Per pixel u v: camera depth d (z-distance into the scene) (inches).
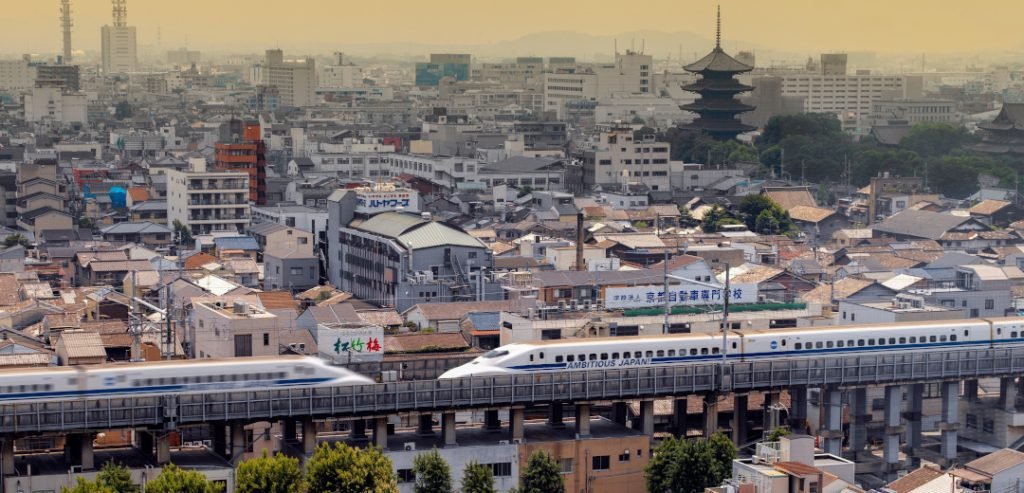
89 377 7042.3
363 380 7470.5
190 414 7027.6
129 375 7101.4
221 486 6343.5
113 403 6978.4
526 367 7839.6
